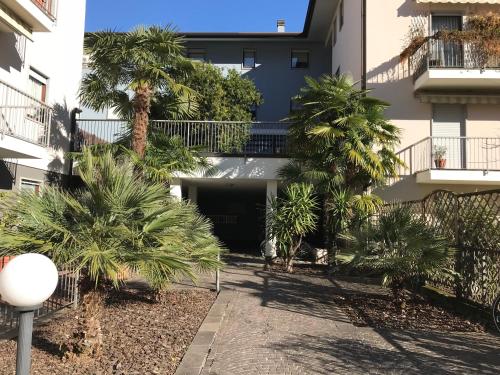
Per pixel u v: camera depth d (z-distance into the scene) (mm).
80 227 4895
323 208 13867
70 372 4863
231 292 9648
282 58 26062
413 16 16641
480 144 16203
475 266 8000
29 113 13148
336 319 7539
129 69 12617
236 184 18344
